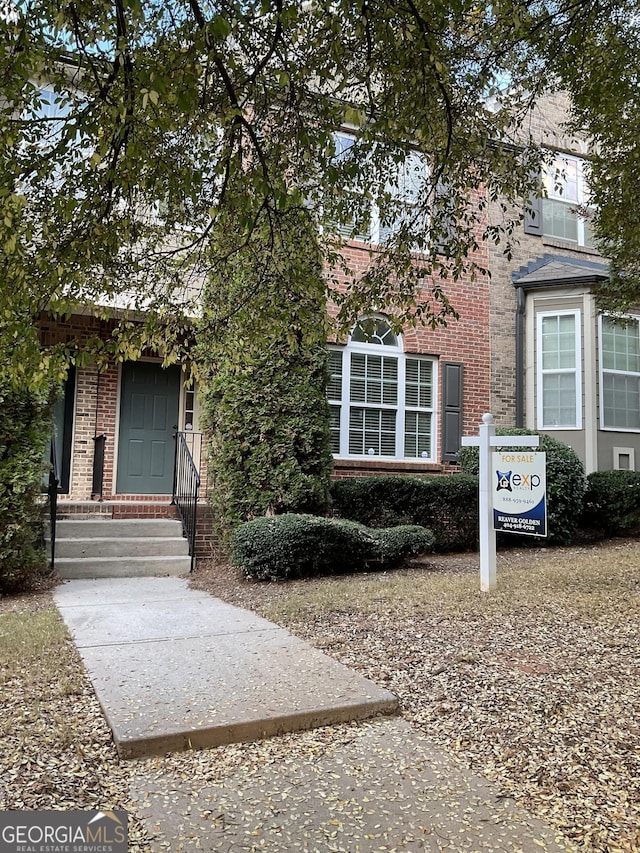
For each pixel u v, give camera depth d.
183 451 9.28
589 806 2.64
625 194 6.84
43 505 7.06
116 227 3.76
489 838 2.43
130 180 3.58
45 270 3.57
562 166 11.71
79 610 5.63
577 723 3.36
